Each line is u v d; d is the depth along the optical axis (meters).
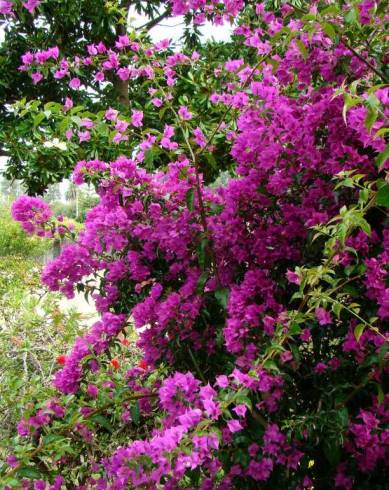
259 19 1.74
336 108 1.27
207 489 1.30
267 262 1.43
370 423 1.17
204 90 1.98
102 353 1.74
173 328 1.46
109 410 1.75
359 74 1.37
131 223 1.56
